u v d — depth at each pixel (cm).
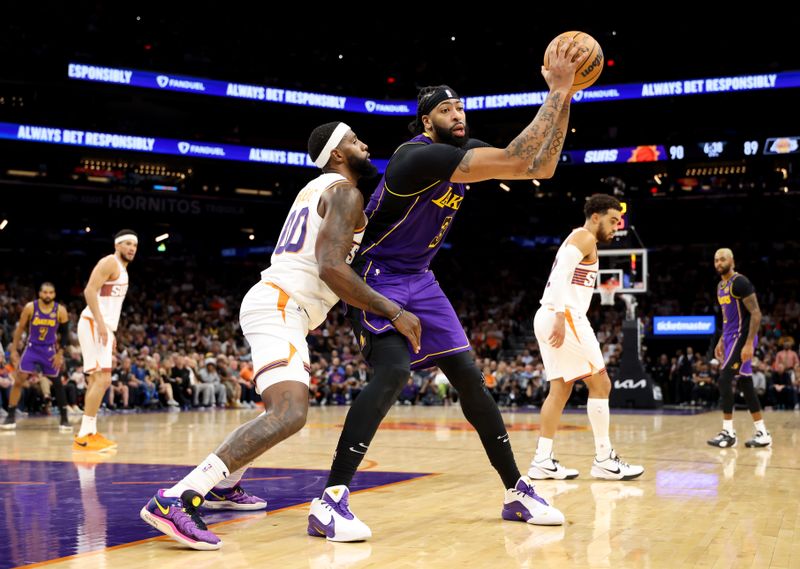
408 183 349
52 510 405
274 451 739
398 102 2931
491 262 3169
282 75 2889
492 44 2928
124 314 2314
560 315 526
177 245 2898
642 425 1115
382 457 693
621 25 2773
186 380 1750
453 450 760
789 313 2483
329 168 369
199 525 321
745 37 2644
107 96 2608
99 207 2659
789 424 1152
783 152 2608
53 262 2705
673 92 2619
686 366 1902
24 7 2452
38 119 2534
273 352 343
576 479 546
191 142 2648
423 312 371
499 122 2986
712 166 2778
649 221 2981
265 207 2925
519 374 1970
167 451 744
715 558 301
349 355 2181
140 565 288
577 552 312
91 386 766
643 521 381
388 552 313
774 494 470
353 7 2967
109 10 2631
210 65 2723
